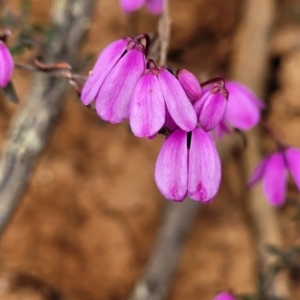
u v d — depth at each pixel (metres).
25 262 0.41
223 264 0.42
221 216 0.43
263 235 0.41
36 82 0.33
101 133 0.42
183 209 0.40
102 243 0.41
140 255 0.41
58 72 0.27
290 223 0.43
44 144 0.33
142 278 0.39
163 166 0.24
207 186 0.24
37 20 0.40
